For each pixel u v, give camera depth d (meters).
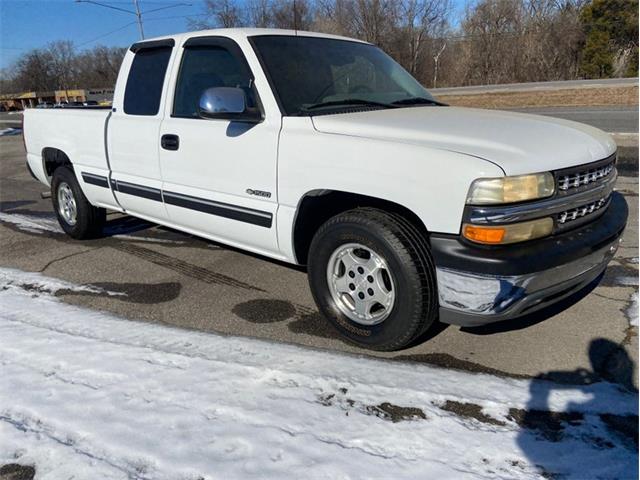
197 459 2.25
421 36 40.38
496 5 39.88
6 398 2.72
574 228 2.81
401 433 2.40
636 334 3.21
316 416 2.53
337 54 3.88
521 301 2.56
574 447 2.30
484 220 2.48
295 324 3.52
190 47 3.91
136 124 4.23
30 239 5.65
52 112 5.37
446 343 3.20
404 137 2.86
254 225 3.50
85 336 3.37
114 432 2.43
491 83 40.09
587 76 37.25
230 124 3.51
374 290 2.99
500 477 2.14
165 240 5.43
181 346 3.22
